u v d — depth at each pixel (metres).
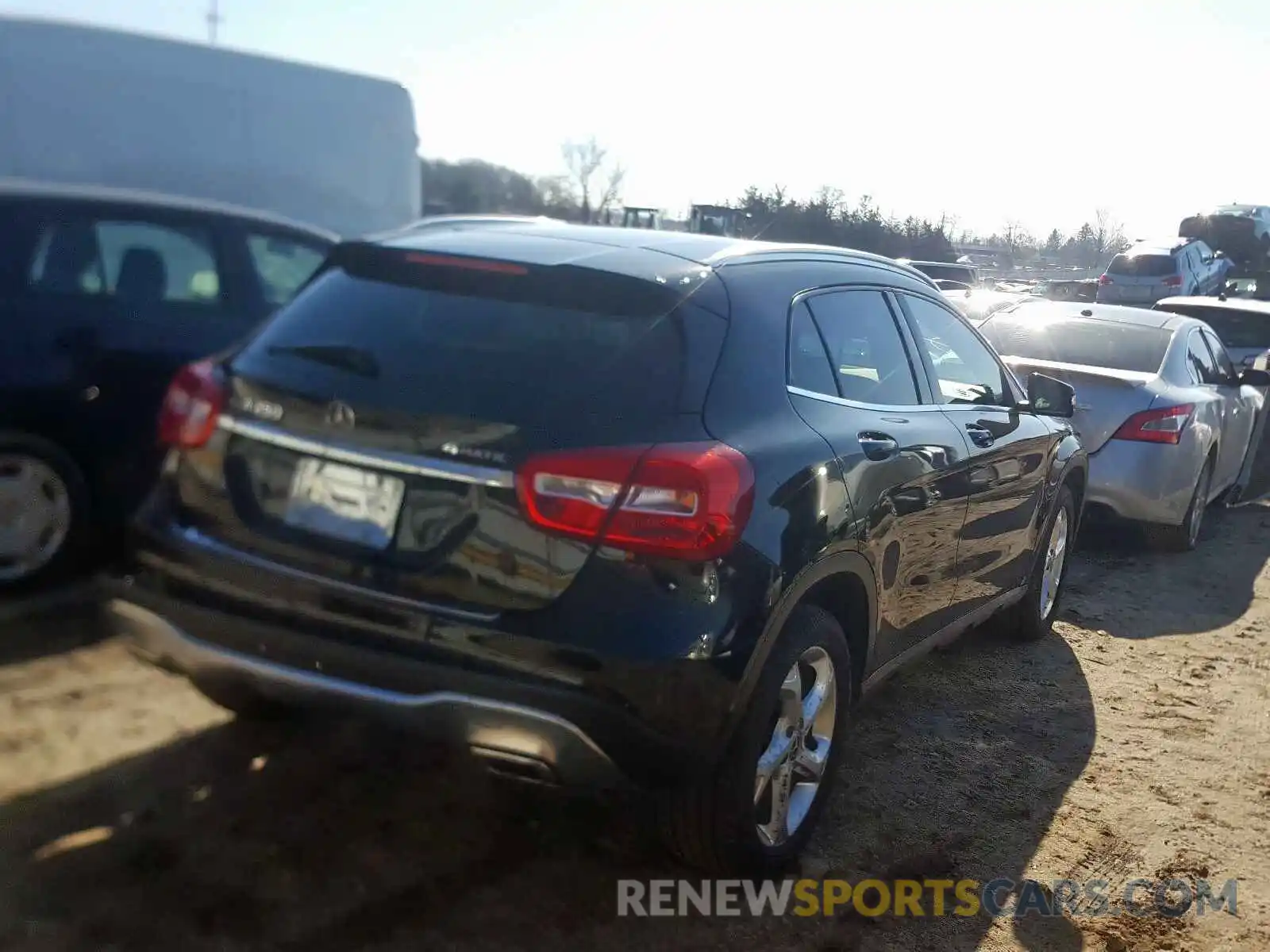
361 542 3.04
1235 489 9.90
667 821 3.28
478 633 2.89
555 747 2.90
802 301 3.79
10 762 3.76
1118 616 6.62
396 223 13.07
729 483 3.00
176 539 3.29
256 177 11.73
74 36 10.42
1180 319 8.64
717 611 2.96
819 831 3.90
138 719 4.15
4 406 5.00
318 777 3.88
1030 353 8.27
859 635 3.86
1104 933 3.47
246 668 3.13
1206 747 4.87
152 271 5.61
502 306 3.29
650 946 3.19
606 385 3.05
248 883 3.28
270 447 3.20
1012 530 5.17
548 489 2.90
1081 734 4.90
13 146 10.16
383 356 3.19
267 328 3.53
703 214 30.05
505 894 3.35
